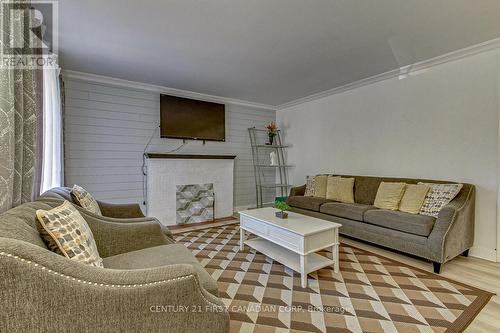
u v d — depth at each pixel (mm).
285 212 2770
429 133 3256
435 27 2391
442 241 2369
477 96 2848
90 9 2068
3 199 1109
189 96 4652
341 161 4414
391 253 2900
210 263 2619
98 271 837
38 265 727
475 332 1568
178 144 4582
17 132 1264
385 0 1983
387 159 3727
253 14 2168
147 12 2129
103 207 2451
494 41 2631
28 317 724
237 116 5297
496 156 2717
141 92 4207
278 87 4305
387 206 3127
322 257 2467
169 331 915
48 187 2373
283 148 5668
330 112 4617
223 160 4848
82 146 3715
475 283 2203
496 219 2711
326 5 2045
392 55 3014
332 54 2990
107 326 818
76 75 3580
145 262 1474
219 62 3221
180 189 4348
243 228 2916
